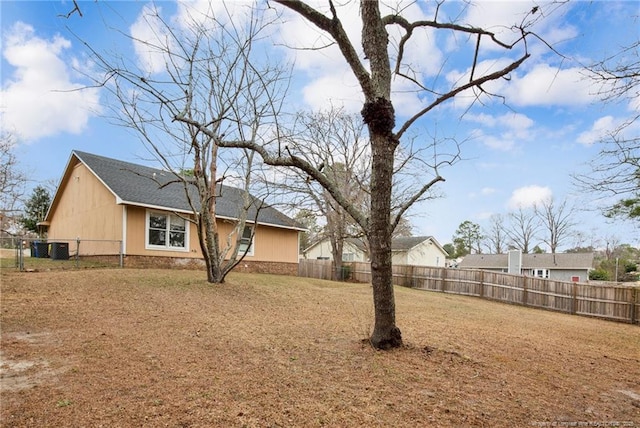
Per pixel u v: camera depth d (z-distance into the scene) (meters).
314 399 2.87
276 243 17.83
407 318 6.96
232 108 8.17
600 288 12.54
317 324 5.79
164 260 12.91
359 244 24.94
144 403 2.71
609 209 10.53
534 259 35.91
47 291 6.85
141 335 4.56
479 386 3.29
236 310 6.64
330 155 17.06
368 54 4.17
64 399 2.73
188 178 13.79
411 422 2.54
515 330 6.65
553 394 3.24
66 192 15.65
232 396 2.88
